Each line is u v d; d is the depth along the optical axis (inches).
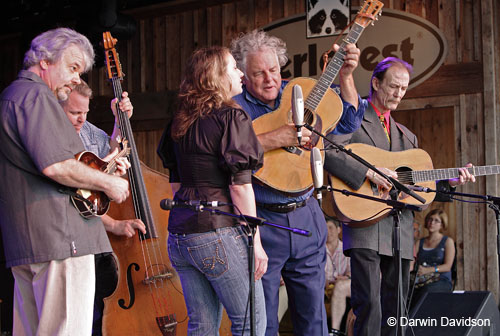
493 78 234.8
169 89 290.2
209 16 283.6
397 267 113.4
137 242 136.0
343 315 219.9
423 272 240.7
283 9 269.7
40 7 298.8
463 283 235.8
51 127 91.8
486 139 234.1
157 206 142.7
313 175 106.3
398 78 150.8
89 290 95.9
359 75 253.1
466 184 236.7
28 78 95.0
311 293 124.3
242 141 96.5
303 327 125.1
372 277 140.9
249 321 98.0
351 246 142.3
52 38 96.8
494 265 229.8
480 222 233.3
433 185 151.6
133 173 138.5
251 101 127.1
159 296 134.0
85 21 257.6
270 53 124.3
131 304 133.9
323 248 128.0
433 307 150.5
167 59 291.0
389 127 155.2
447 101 241.0
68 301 92.8
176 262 101.0
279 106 126.0
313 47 260.5
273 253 122.0
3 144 92.8
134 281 134.8
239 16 278.2
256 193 122.2
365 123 151.3
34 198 92.6
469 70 238.1
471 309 146.3
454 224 334.3
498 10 242.2
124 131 139.7
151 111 289.9
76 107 132.9
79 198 94.8
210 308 102.0
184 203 93.7
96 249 97.2
